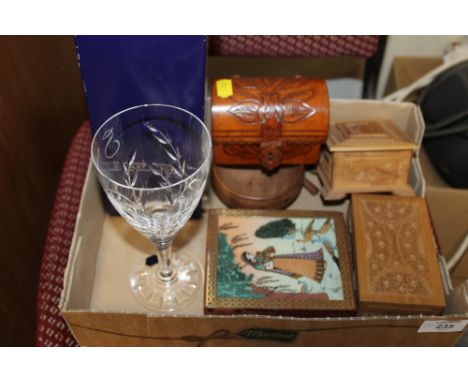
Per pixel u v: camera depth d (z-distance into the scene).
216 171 0.78
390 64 1.11
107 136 0.61
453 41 0.95
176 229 0.61
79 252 0.64
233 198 0.76
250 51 0.91
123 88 0.63
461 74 0.85
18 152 0.72
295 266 0.68
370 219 0.70
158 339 0.61
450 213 0.86
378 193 0.76
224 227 0.71
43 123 0.80
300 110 0.70
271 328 0.58
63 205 0.74
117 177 0.67
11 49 0.69
